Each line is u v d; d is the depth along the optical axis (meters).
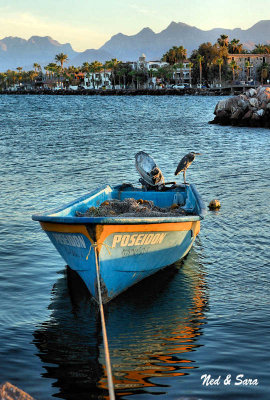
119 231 8.34
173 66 171.25
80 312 8.48
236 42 174.25
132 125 52.19
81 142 36.06
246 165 24.69
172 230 9.46
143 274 9.64
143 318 8.20
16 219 14.44
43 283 9.77
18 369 6.55
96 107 95.94
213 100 123.12
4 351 7.00
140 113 74.81
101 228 8.05
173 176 21.83
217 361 6.75
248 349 7.04
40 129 48.06
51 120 61.47
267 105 51.28
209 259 11.13
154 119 61.75
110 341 7.36
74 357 6.91
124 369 6.62
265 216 14.60
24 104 116.31
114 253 8.61
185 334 7.56
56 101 134.62
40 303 8.81
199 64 159.38
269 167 23.89
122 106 98.88
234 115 52.84
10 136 40.97
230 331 7.62
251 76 159.88
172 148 32.34
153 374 6.47
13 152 30.31
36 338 7.45
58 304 8.78
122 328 7.81
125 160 26.91
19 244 12.13
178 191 13.30
